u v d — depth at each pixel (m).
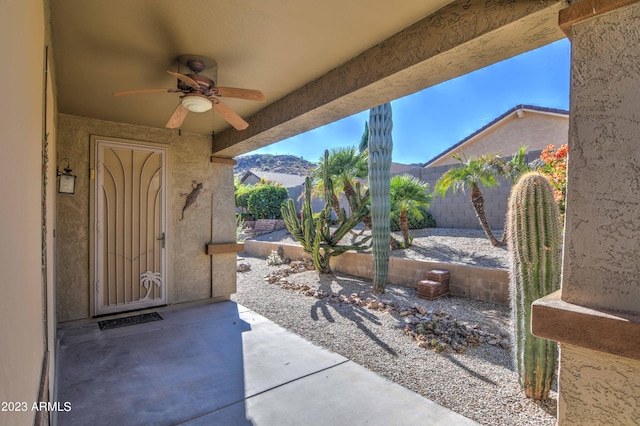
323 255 8.11
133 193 5.00
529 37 2.09
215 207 5.77
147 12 2.30
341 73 3.07
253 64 3.06
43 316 1.60
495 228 8.77
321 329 4.39
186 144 5.48
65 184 4.29
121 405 2.64
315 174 9.02
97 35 2.57
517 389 2.84
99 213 4.72
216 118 4.68
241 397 2.75
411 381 3.00
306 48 2.80
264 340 3.98
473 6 2.12
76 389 2.87
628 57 1.30
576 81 1.41
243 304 5.63
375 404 2.64
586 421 1.32
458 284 5.87
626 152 1.30
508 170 7.38
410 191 8.17
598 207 1.35
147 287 5.10
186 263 5.47
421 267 6.40
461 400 2.69
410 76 2.64
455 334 4.05
